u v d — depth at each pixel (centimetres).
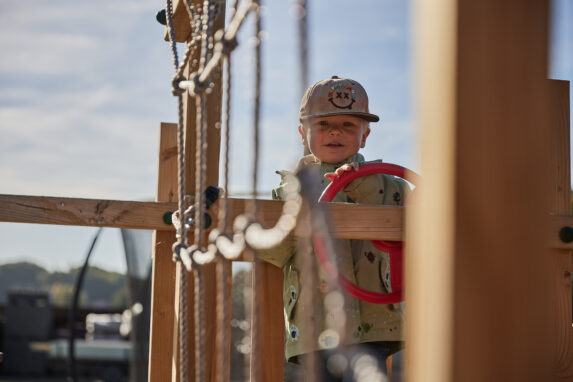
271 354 237
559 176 246
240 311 888
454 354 85
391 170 224
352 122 254
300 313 228
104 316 1677
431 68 90
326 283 206
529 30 89
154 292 227
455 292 86
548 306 87
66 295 2430
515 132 88
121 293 2316
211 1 146
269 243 86
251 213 99
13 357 1608
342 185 221
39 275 3127
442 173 88
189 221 206
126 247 694
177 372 215
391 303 216
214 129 228
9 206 209
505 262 86
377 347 231
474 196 87
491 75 88
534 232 87
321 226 79
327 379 188
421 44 92
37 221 211
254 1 100
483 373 85
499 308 86
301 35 74
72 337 748
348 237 183
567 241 224
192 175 224
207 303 218
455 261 86
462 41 88
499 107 88
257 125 98
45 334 1639
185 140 227
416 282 93
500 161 87
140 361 728
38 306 1650
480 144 87
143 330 727
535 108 88
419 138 92
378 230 184
